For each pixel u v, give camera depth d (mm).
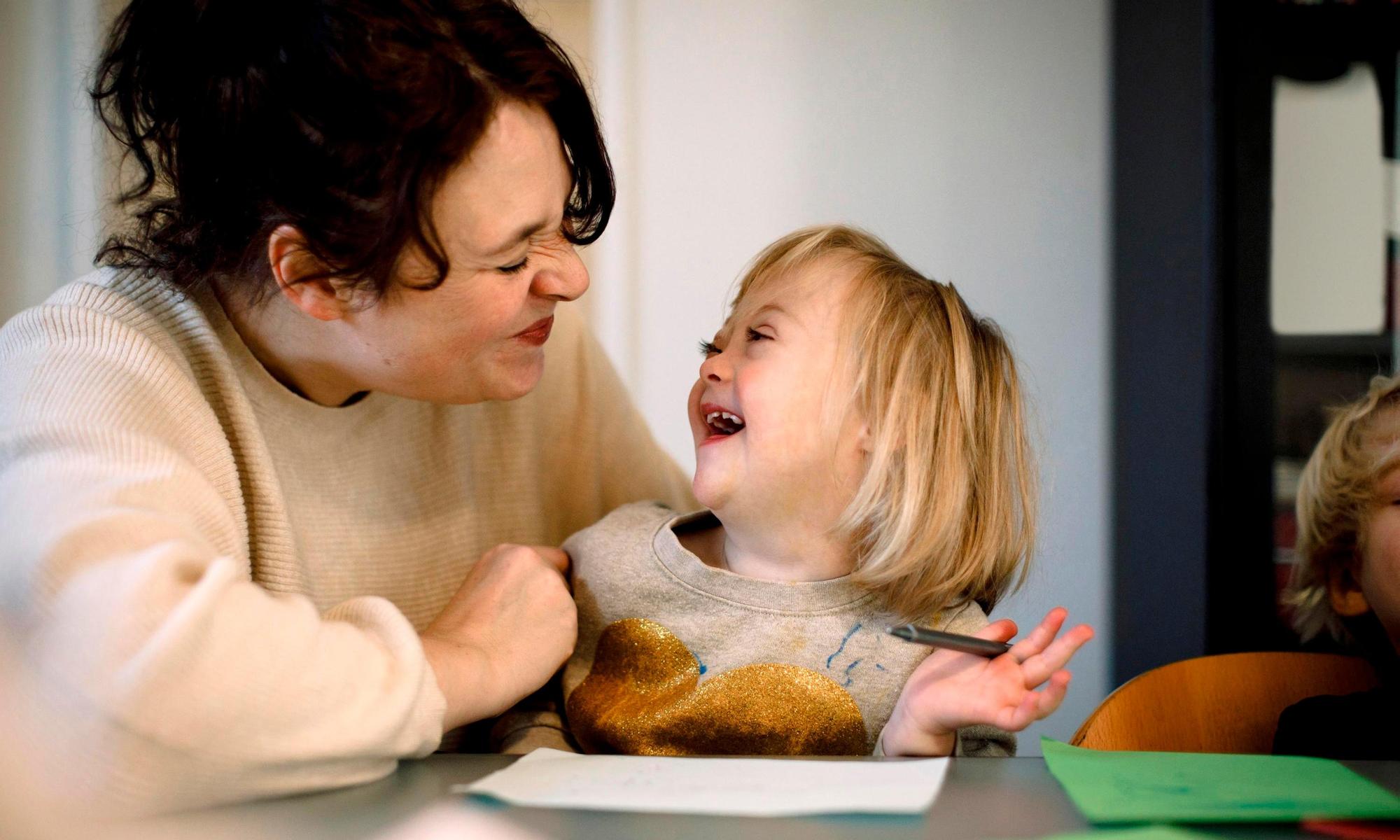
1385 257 1579
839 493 910
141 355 745
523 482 1063
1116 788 583
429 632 792
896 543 881
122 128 810
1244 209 1562
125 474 625
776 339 929
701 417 976
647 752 874
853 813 549
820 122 1979
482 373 823
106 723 515
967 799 578
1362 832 525
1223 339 1568
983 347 980
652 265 1997
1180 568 1647
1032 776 627
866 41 1971
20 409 664
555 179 749
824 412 898
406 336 769
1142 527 1775
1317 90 1573
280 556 811
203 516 651
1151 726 902
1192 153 1619
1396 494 1023
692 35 1988
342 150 678
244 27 698
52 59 1716
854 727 856
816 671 869
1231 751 925
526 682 785
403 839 515
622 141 1988
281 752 556
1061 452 1925
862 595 896
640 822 538
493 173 707
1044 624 767
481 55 709
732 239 1987
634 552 962
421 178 682
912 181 1965
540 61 729
